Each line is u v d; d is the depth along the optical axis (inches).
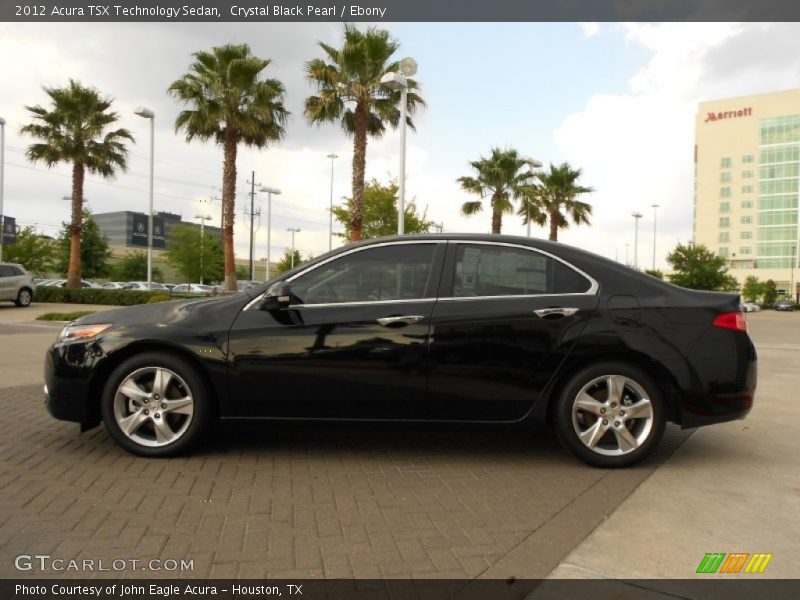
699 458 189.5
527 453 190.5
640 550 123.0
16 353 431.5
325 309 176.2
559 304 175.3
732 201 4384.8
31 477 160.6
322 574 111.5
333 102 890.7
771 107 4215.1
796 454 195.3
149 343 174.7
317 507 143.2
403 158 678.5
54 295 1123.9
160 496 148.1
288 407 174.9
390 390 173.6
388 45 888.9
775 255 4217.5
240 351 173.0
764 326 1156.5
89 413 179.8
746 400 175.0
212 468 170.4
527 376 173.3
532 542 126.0
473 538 127.6
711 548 124.3
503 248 182.9
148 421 177.9
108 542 122.8
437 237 185.5
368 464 177.0
